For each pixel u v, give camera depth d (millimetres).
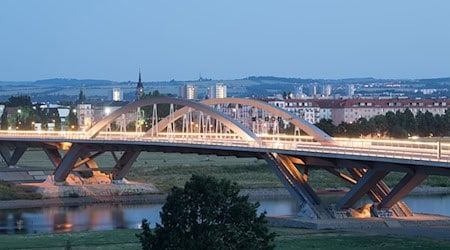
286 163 150000
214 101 183000
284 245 118500
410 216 144375
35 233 138000
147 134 195750
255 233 80812
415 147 136250
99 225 151875
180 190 81312
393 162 126875
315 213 142875
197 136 185125
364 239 123562
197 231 79188
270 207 178250
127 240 125125
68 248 93250
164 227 80750
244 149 154750
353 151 136625
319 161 145000
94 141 197375
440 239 123000
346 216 142625
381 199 144000
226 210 80188
